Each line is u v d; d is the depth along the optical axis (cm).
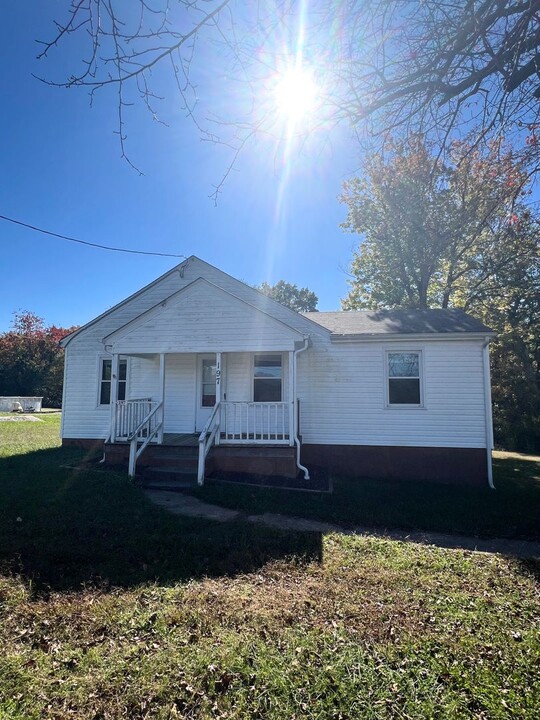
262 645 322
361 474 1078
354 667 297
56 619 363
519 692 276
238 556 500
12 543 522
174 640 331
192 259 1258
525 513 732
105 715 257
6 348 3888
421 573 467
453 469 1045
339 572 465
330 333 1104
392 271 2150
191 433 1185
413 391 1081
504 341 2017
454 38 332
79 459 1087
